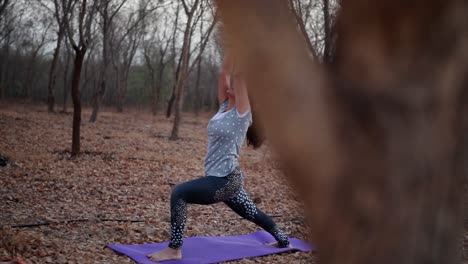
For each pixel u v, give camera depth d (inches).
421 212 37.2
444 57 35.7
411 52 35.8
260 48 36.8
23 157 422.9
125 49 1749.5
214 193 181.5
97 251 186.4
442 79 35.9
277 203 309.7
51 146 525.0
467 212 39.5
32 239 189.5
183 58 740.0
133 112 1658.5
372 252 37.3
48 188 312.7
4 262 151.3
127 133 776.9
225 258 185.9
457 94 36.4
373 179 36.8
